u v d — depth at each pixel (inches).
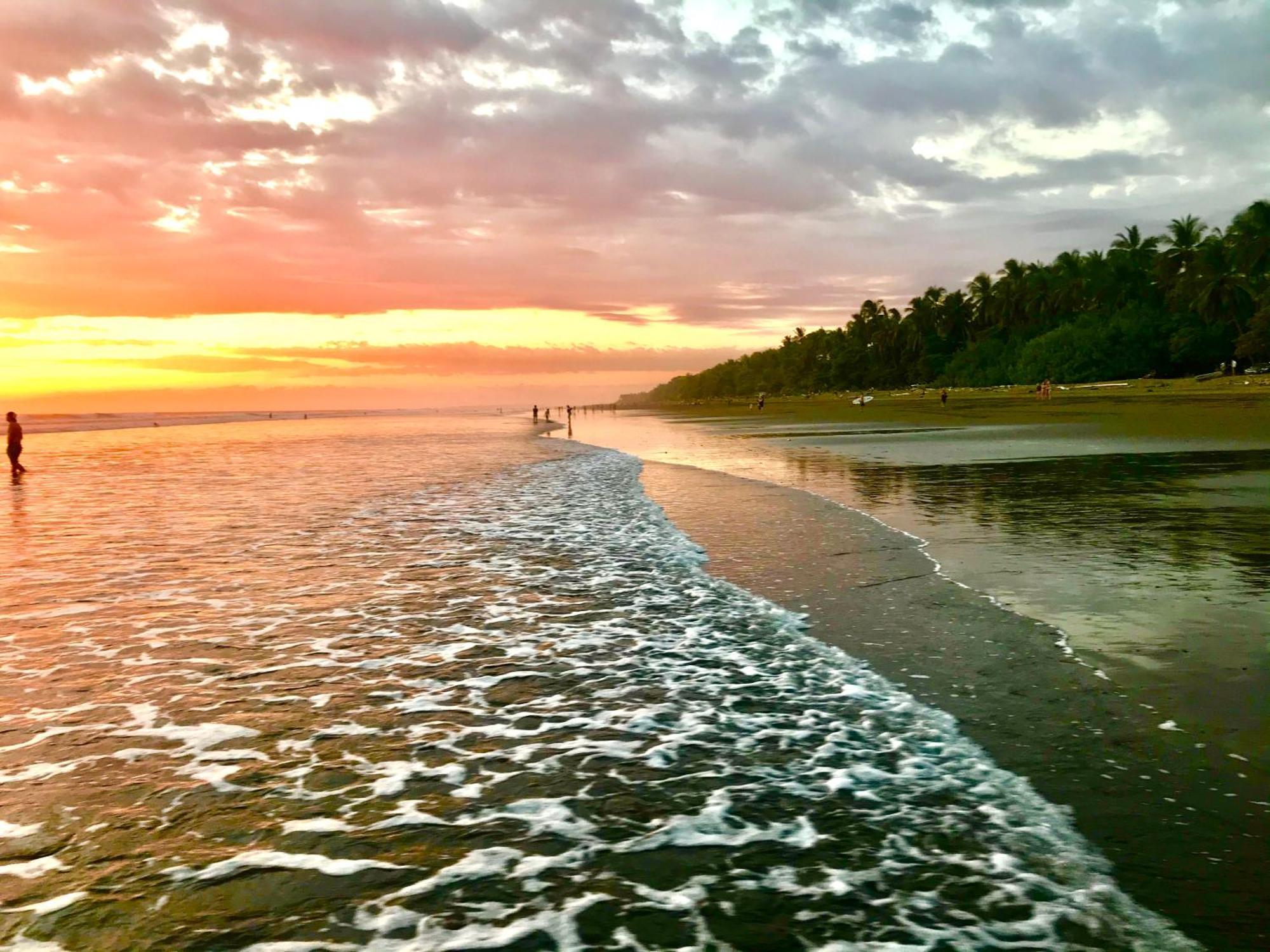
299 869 157.6
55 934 136.6
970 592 356.2
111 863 159.2
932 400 3472.0
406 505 711.7
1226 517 522.6
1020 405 2568.9
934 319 4862.2
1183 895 145.8
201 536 547.2
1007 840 165.3
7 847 164.6
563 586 395.9
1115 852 159.6
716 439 1764.3
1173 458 922.7
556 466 1148.5
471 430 2901.1
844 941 135.1
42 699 249.3
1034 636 291.7
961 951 132.0
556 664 282.5
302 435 2596.0
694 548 486.9
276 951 133.1
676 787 192.1
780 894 149.2
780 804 182.7
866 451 1212.5
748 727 226.2
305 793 189.5
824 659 281.3
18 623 333.7
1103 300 3516.2
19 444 1026.1
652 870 157.6
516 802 185.3
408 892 150.4
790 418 2856.8
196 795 187.9
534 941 135.9
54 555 482.3
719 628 321.4
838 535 507.8
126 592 386.9
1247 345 2571.4
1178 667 255.8
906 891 148.9
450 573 427.5
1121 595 339.9
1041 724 219.6
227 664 283.0
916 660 274.4
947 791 186.5
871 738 216.4
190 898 147.8
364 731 226.4
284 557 473.1
